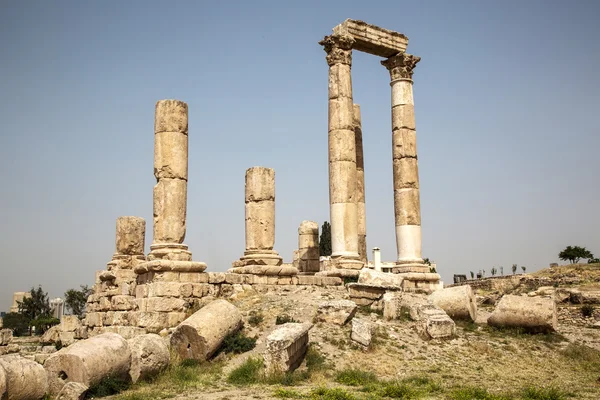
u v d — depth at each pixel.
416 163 33.16
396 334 20.78
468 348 20.45
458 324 23.61
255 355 18.58
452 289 24.62
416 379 16.56
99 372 15.02
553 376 18.03
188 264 24.56
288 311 22.42
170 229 25.02
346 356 18.47
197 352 18.59
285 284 27.89
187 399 13.86
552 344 21.75
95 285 32.62
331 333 20.02
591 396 14.79
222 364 18.34
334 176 30.83
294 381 16.30
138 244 32.88
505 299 23.64
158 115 25.80
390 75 34.44
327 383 16.19
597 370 18.86
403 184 32.62
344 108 31.30
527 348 21.02
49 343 34.16
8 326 66.06
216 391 15.05
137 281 26.16
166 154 25.45
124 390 15.38
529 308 22.97
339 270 29.50
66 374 14.91
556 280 46.34
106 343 15.70
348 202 30.55
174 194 25.22
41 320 61.25
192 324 18.75
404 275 30.69
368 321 20.88
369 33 33.09
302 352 18.30
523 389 15.50
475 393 14.33
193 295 24.20
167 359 17.14
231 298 25.28
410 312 22.80
